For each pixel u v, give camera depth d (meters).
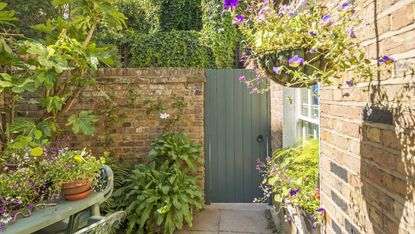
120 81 3.81
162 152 3.63
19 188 1.68
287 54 1.26
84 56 2.62
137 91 3.89
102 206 3.27
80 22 2.82
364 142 1.26
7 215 1.55
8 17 2.38
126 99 3.88
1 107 2.95
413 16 0.90
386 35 1.06
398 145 1.00
